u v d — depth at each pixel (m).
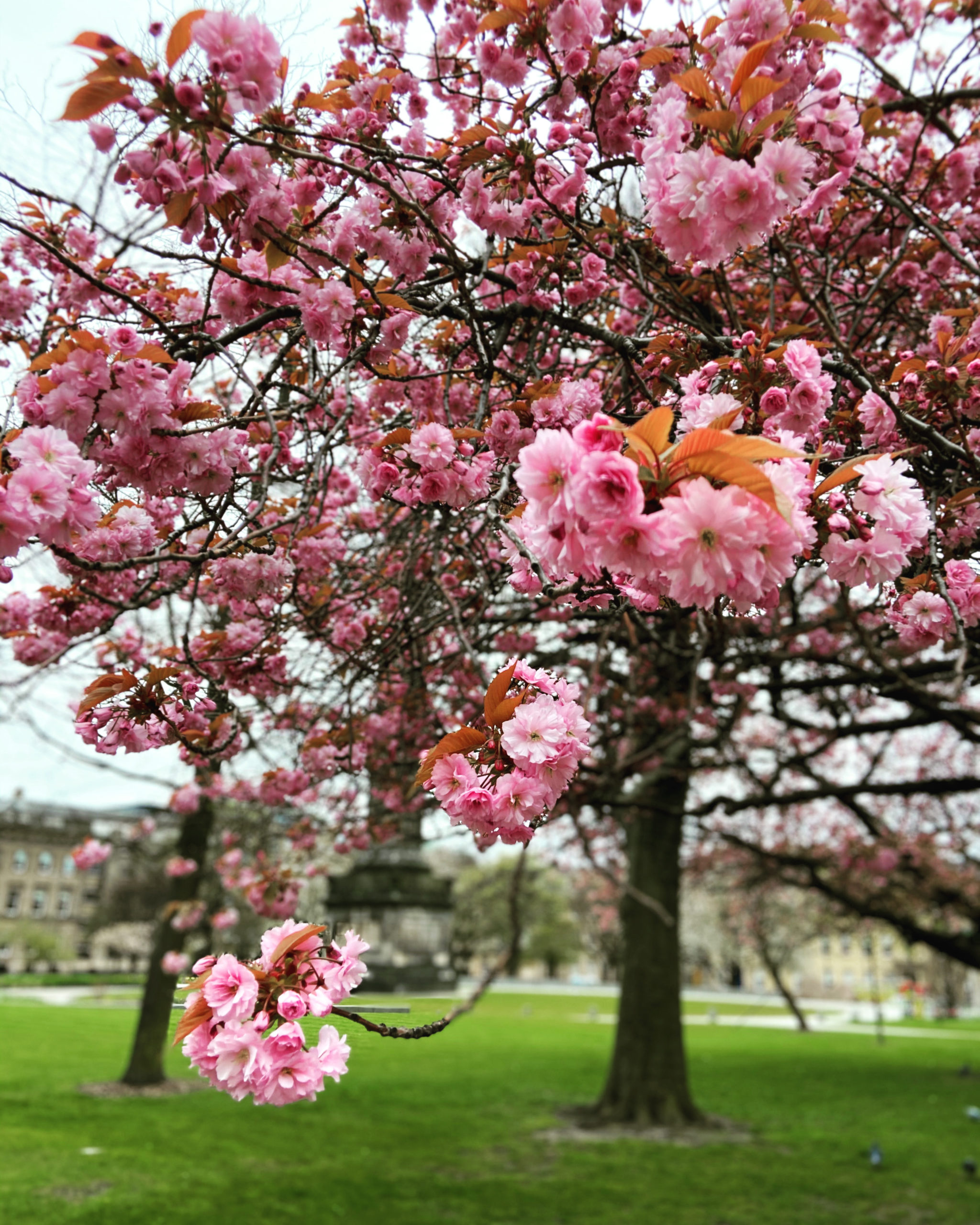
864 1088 12.13
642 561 1.12
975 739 4.54
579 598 1.66
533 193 2.61
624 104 2.51
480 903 42.88
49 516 1.50
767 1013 31.53
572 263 2.85
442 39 2.94
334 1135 8.12
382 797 5.56
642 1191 6.62
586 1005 32.00
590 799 5.88
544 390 2.31
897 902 12.35
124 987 35.09
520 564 1.70
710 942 42.66
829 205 2.51
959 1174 7.31
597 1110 9.42
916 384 2.20
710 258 1.62
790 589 4.15
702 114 1.54
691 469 1.11
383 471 2.16
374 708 4.70
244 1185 6.27
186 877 10.03
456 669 4.59
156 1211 5.51
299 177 2.31
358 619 3.91
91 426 1.91
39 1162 6.50
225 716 2.87
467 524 3.10
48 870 46.75
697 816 6.42
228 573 2.83
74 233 2.60
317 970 1.36
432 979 21.58
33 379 1.87
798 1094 11.52
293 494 3.27
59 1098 9.02
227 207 1.94
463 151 2.49
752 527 1.08
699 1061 15.48
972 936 9.59
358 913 21.97
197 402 1.97
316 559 3.31
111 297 2.67
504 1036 18.75
